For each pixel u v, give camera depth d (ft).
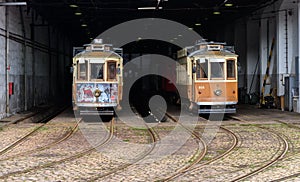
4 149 43.96
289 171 32.68
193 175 31.86
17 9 86.07
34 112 89.04
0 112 74.02
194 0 94.32
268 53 103.19
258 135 53.26
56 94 142.31
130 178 31.19
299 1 82.17
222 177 31.01
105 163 36.83
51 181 30.32
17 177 31.45
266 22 104.22
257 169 33.68
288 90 87.51
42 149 43.86
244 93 116.06
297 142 47.55
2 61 75.31
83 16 115.96
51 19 120.57
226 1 92.68
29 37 98.63
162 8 102.99
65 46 168.25
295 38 90.58
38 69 109.81
